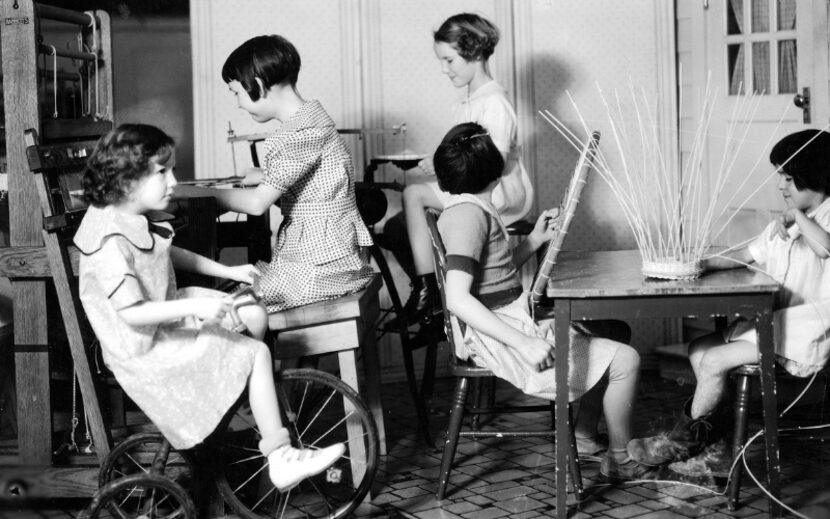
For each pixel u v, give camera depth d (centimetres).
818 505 310
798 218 321
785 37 461
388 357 509
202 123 488
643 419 421
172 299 293
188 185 376
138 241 278
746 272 312
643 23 513
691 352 336
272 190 337
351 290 346
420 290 402
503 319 320
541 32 507
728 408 338
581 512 310
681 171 520
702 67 511
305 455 283
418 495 334
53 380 373
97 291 279
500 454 377
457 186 326
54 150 315
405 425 426
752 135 484
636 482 335
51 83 414
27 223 315
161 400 278
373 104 496
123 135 275
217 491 316
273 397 288
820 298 323
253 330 301
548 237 358
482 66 431
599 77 513
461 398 325
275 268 342
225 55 487
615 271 317
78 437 348
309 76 493
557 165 516
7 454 335
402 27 496
